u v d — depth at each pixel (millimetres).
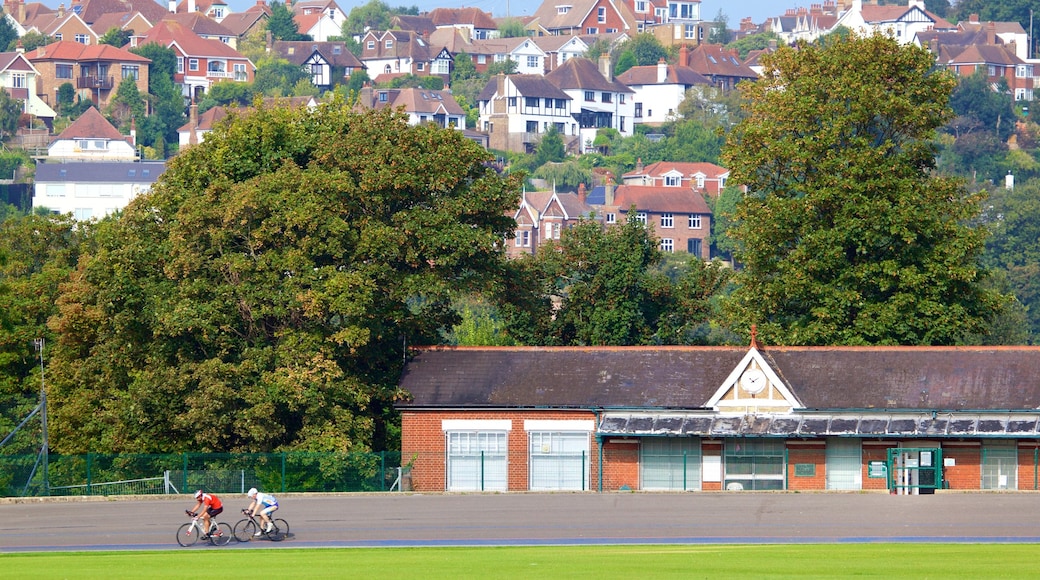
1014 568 191750
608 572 190375
